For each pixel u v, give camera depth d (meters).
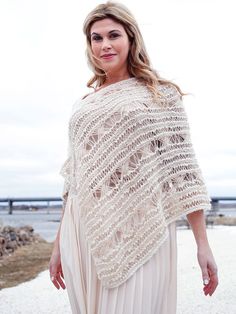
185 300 6.68
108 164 2.71
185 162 2.82
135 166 2.70
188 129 2.88
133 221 2.69
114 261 2.67
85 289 2.80
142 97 2.75
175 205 2.79
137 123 2.69
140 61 2.83
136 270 2.67
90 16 2.83
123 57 2.82
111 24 2.79
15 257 12.78
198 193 2.79
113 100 2.75
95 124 2.74
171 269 2.79
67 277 2.87
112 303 2.68
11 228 16.86
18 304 6.96
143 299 2.66
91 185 2.73
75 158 2.86
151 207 2.70
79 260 2.81
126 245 2.67
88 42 2.91
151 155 2.71
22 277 9.45
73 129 2.85
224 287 7.40
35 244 16.34
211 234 20.39
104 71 2.96
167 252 2.76
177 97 2.85
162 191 2.79
